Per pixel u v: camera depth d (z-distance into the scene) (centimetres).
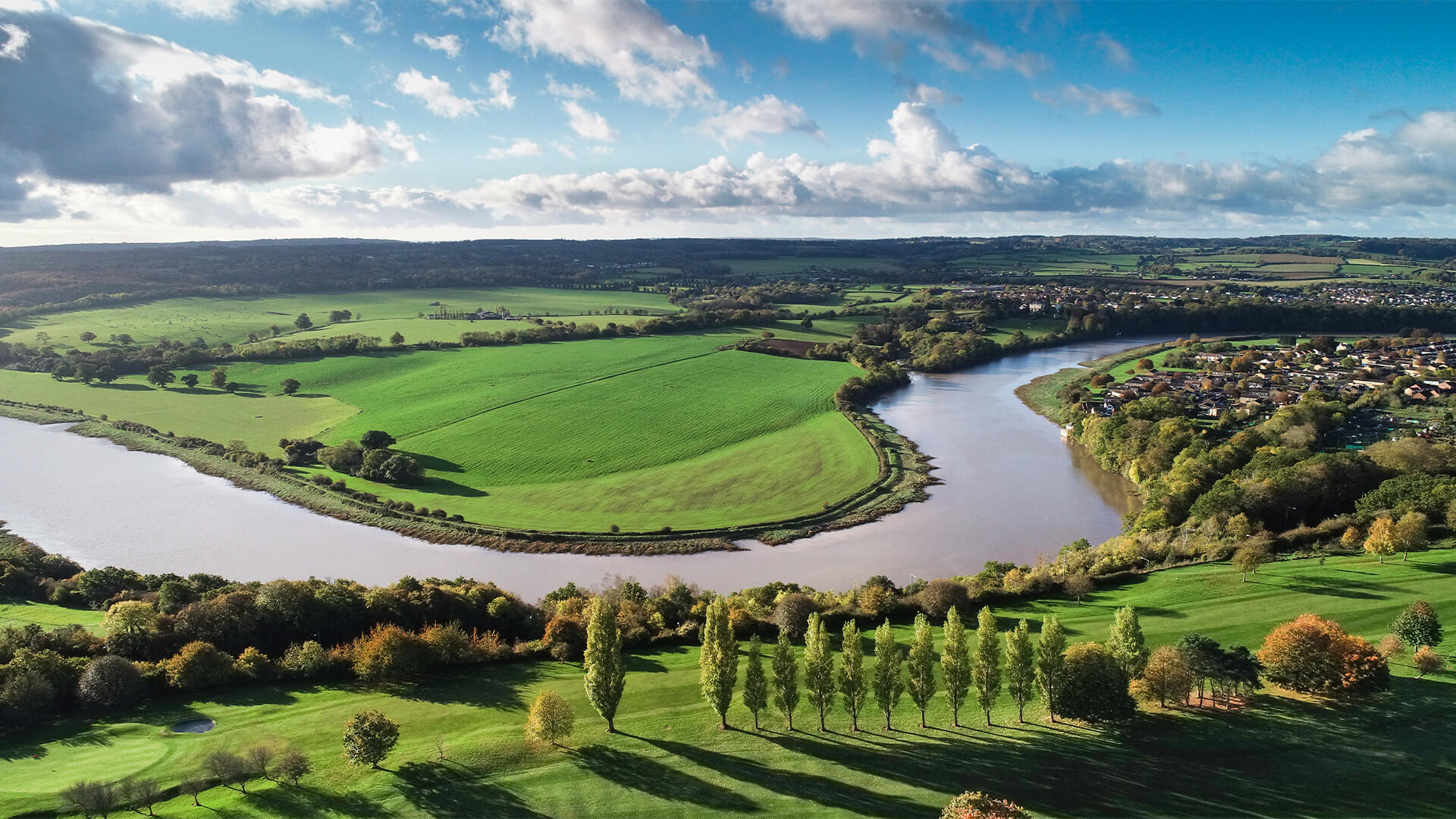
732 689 6731
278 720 6994
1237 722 6231
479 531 13312
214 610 8544
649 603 9400
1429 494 10688
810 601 9000
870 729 6669
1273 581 9162
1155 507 12850
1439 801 5100
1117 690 6184
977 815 4559
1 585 10019
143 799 5578
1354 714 6156
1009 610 9194
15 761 6281
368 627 8900
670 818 5497
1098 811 5275
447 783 5975
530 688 7656
